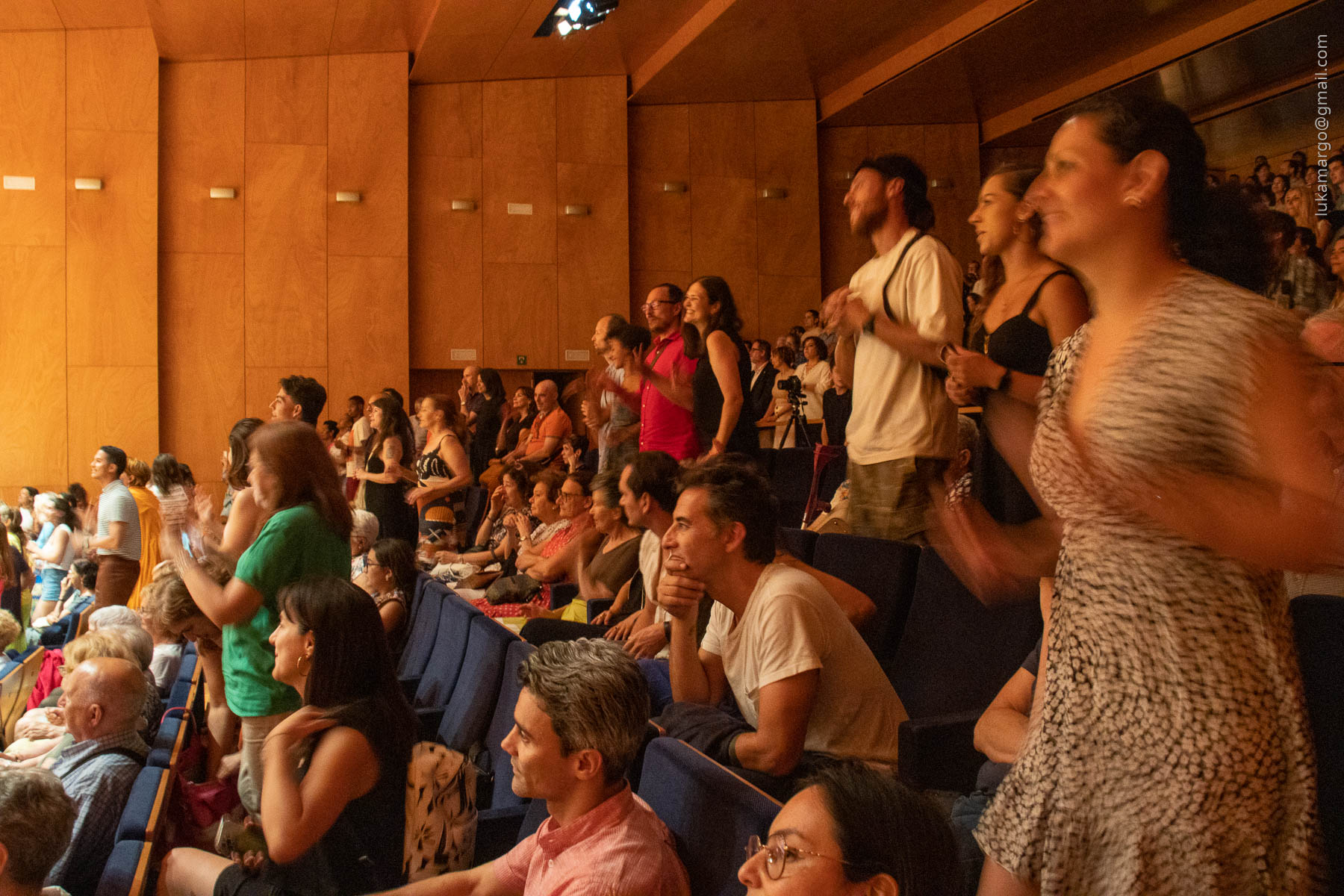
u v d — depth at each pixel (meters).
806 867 1.09
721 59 10.64
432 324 11.45
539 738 1.63
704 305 3.65
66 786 2.60
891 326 1.93
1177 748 1.00
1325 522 0.84
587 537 4.21
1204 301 0.96
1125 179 1.05
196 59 10.88
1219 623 0.98
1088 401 1.05
